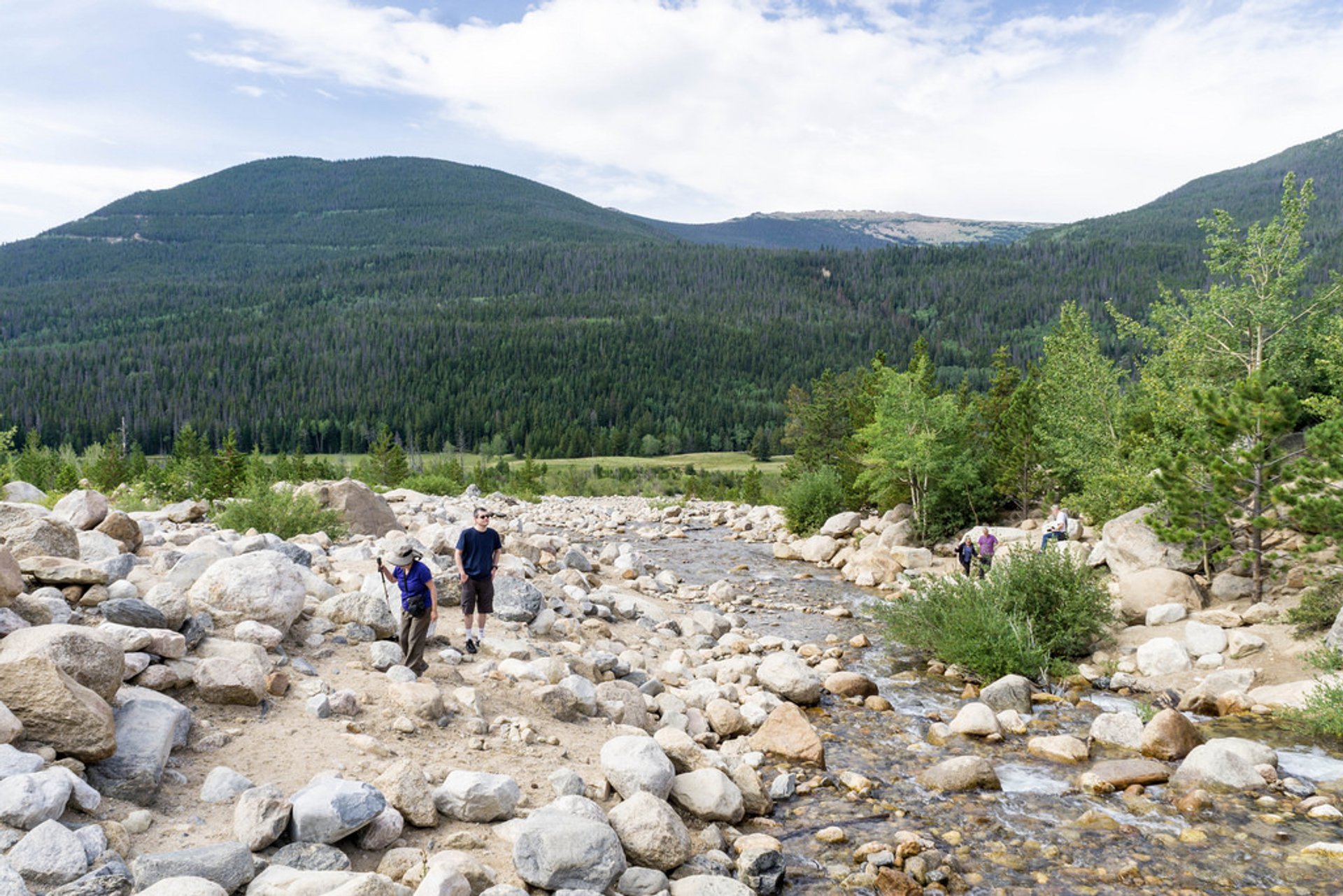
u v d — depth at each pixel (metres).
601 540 29.05
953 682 12.57
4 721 5.35
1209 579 15.52
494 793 6.29
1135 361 24.86
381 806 5.67
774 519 33.47
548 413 188.38
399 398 191.62
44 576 8.59
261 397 186.00
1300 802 7.91
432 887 4.75
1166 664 12.52
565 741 8.25
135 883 4.52
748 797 7.73
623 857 5.89
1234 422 13.95
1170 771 8.73
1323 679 10.90
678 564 23.86
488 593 10.45
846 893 6.28
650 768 7.12
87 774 5.58
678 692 10.84
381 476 55.78
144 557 12.89
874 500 29.03
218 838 5.33
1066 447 23.59
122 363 198.00
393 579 9.13
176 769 6.12
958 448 26.20
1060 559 14.71
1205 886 6.39
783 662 11.56
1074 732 10.11
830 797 8.15
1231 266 23.75
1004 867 6.71
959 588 14.16
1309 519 12.42
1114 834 7.31
